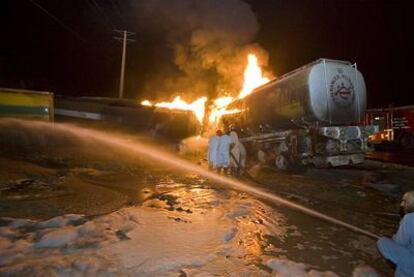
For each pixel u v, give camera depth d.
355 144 11.74
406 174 11.36
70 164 12.73
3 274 3.61
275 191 9.05
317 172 12.41
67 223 5.33
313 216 6.67
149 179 10.43
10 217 5.70
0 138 14.66
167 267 4.03
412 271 3.31
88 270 3.80
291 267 4.17
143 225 5.46
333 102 11.24
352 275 4.16
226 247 4.75
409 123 26.11
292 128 13.13
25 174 9.95
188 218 6.01
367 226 6.17
